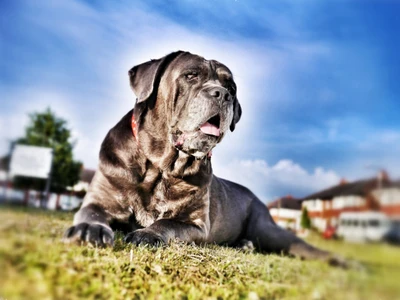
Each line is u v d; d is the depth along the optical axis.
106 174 0.94
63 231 0.78
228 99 0.90
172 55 0.97
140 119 0.95
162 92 0.95
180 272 0.76
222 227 1.20
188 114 0.90
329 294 0.72
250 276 0.81
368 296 0.71
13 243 0.64
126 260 0.73
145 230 0.87
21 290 0.55
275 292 0.73
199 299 0.67
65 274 0.61
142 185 0.96
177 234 0.92
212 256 0.90
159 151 0.95
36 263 0.61
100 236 0.77
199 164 0.99
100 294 0.60
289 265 0.86
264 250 1.17
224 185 1.24
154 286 0.67
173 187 0.98
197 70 0.93
